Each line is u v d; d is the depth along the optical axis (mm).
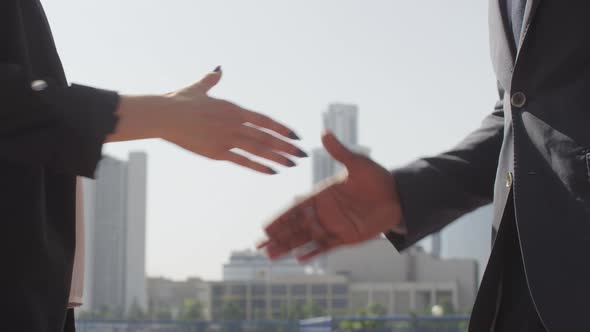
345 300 143875
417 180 1641
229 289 146000
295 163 1280
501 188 1506
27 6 1401
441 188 1647
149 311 160750
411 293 143375
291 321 13734
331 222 1564
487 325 1479
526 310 1439
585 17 1416
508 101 1511
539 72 1439
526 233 1383
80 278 1521
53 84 1222
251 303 144875
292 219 1569
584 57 1416
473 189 1689
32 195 1278
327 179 1593
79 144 1189
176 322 13531
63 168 1210
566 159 1385
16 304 1239
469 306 147625
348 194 1572
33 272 1268
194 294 183875
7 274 1243
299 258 1565
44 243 1288
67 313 1515
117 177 158250
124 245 157250
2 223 1251
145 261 159000
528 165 1421
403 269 151375
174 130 1243
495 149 1704
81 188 1540
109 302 154375
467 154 1702
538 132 1425
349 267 152625
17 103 1178
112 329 12945
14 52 1331
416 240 1663
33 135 1186
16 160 1205
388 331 12422
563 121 1405
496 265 1468
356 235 1587
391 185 1615
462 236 150625
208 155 1271
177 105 1242
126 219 157500
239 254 168000
